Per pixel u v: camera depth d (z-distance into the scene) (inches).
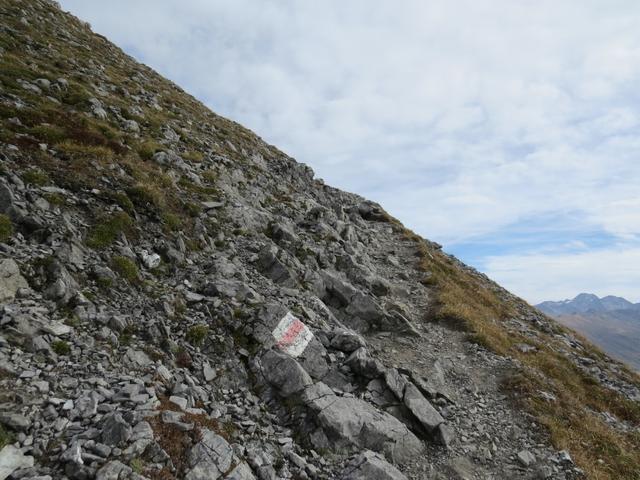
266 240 882.1
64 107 874.1
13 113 721.6
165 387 420.8
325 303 828.6
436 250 1718.8
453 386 711.1
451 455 543.2
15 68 917.2
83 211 592.4
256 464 385.1
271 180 1347.2
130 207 650.8
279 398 501.7
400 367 691.4
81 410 336.5
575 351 1146.0
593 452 618.8
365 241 1421.0
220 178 1045.2
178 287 589.9
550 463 560.4
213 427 394.6
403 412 573.0
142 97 1347.2
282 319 589.6
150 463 316.2
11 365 347.9
